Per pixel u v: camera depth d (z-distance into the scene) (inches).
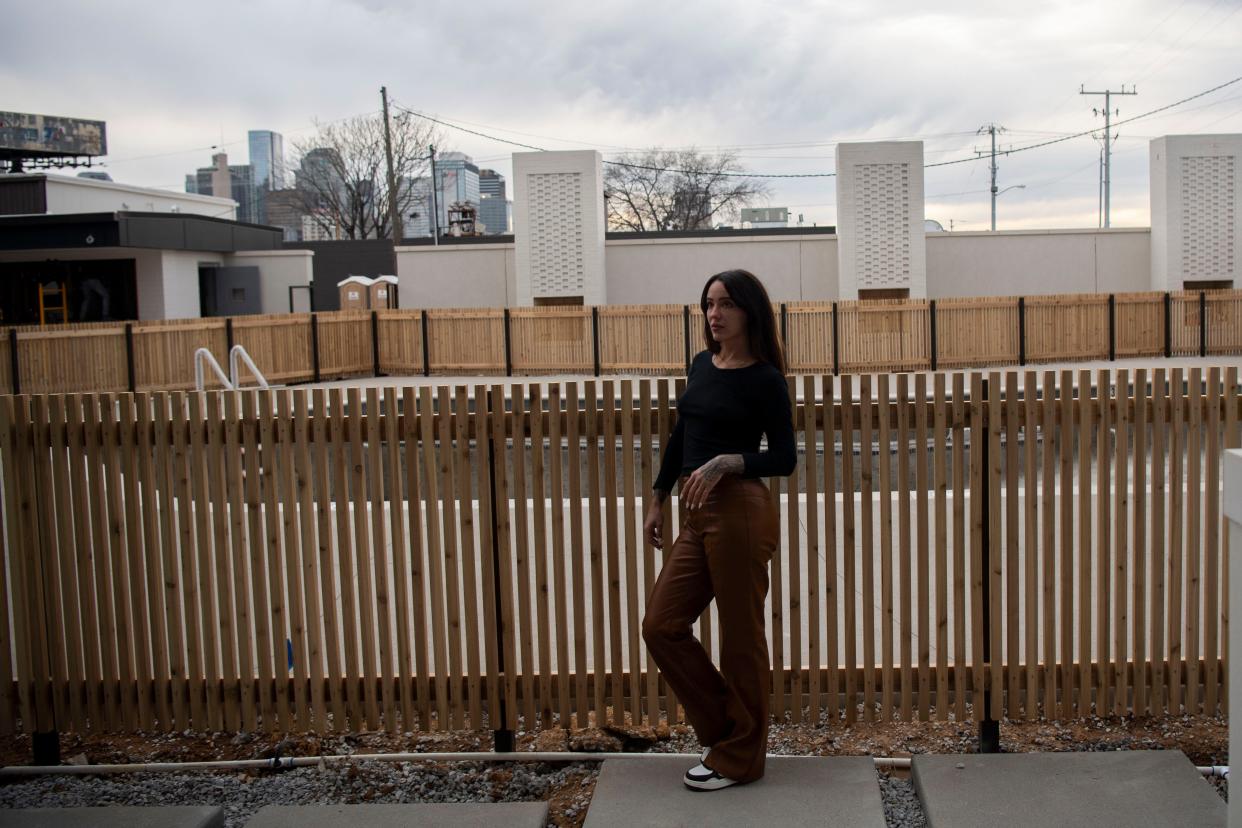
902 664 166.2
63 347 786.8
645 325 927.7
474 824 143.4
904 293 1087.6
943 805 143.4
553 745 176.4
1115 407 163.3
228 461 167.6
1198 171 1093.1
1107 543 163.9
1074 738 172.2
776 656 166.9
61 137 2425.0
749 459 140.2
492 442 165.2
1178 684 166.4
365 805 149.8
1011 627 164.2
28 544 170.6
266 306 1418.6
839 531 280.1
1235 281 1104.2
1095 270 1116.5
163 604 171.9
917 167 1071.6
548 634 168.2
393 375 988.6
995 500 162.6
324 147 2475.4
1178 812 140.0
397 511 166.4
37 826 143.4
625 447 163.8
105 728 173.3
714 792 148.6
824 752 172.7
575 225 1106.7
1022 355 917.8
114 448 169.2
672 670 148.3
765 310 145.0
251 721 170.9
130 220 1206.3
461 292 1151.6
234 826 152.4
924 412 162.1
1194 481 163.5
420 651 168.6
